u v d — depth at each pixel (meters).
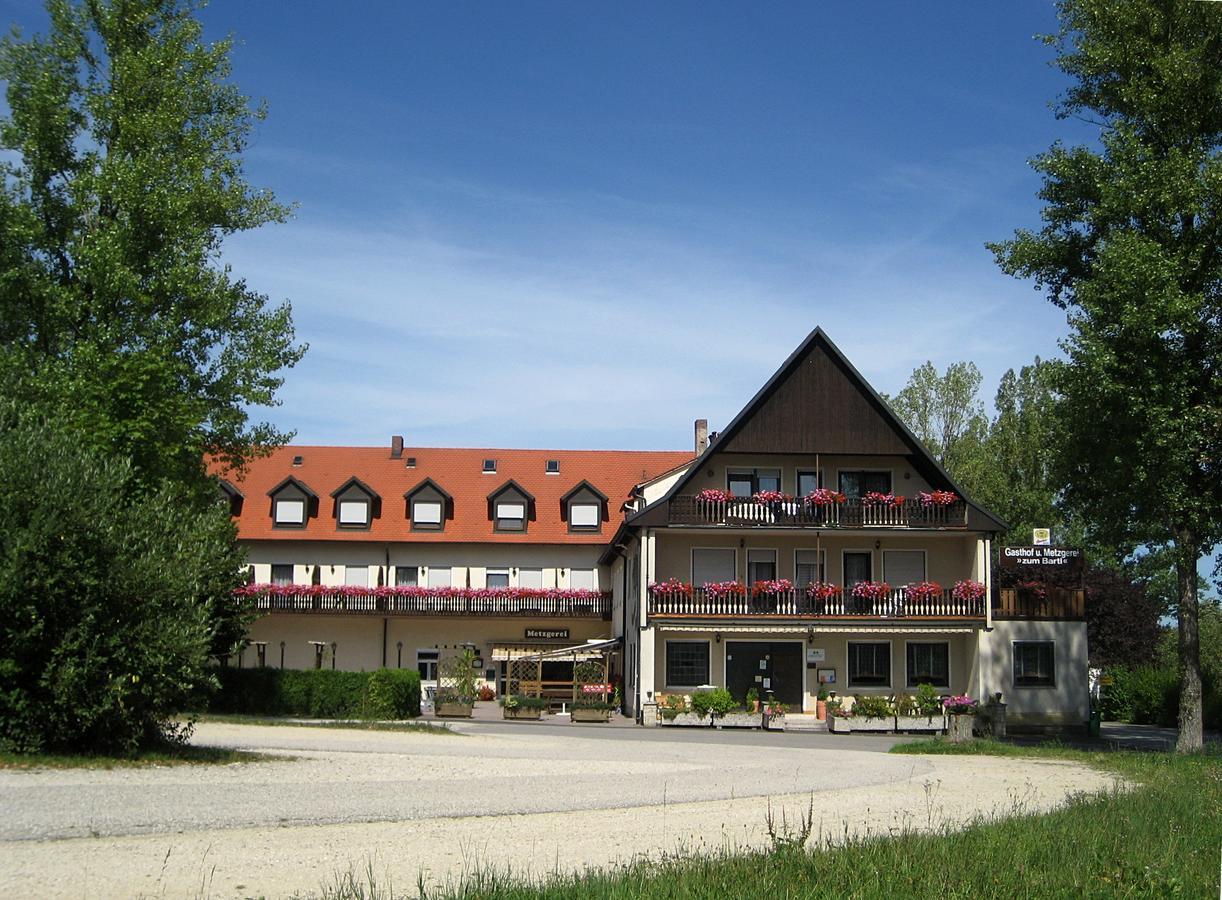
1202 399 29.33
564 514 56.75
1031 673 40.44
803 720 39.84
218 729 26.09
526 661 48.97
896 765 23.08
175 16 35.47
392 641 54.56
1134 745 33.41
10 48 33.41
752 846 11.73
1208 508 28.91
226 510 24.11
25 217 32.34
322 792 15.21
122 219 33.25
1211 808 14.23
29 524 16.50
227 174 35.94
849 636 41.56
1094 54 29.94
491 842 12.01
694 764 21.67
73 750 17.23
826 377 42.56
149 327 32.69
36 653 16.67
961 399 65.56
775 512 41.50
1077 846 10.97
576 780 17.88
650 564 40.94
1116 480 29.72
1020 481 61.88
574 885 8.95
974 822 12.95
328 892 9.13
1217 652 61.78
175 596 17.75
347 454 59.97
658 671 41.25
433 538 55.28
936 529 41.16
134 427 30.45
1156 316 27.66
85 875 9.73
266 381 35.66
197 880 9.67
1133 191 29.09
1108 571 54.50
